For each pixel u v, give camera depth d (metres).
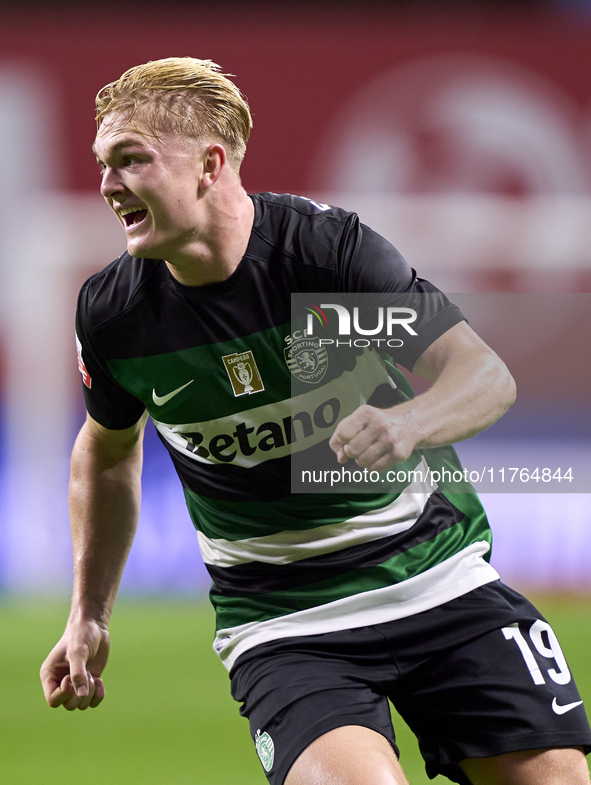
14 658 26.30
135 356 9.10
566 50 41.75
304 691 8.40
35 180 40.66
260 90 41.59
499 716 8.76
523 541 34.84
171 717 20.89
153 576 35.25
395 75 41.72
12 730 19.92
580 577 34.69
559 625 29.52
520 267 41.72
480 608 9.13
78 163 40.81
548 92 41.78
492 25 46.59
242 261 8.77
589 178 41.62
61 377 39.59
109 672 25.03
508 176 41.72
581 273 41.59
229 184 8.64
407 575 9.09
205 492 9.31
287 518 9.10
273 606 9.14
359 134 41.81
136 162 8.27
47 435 38.84
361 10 48.97
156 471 35.50
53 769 17.14
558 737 8.68
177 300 8.88
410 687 9.08
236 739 19.16
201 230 8.50
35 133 40.59
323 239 8.84
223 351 8.89
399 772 7.79
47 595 36.03
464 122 41.78
